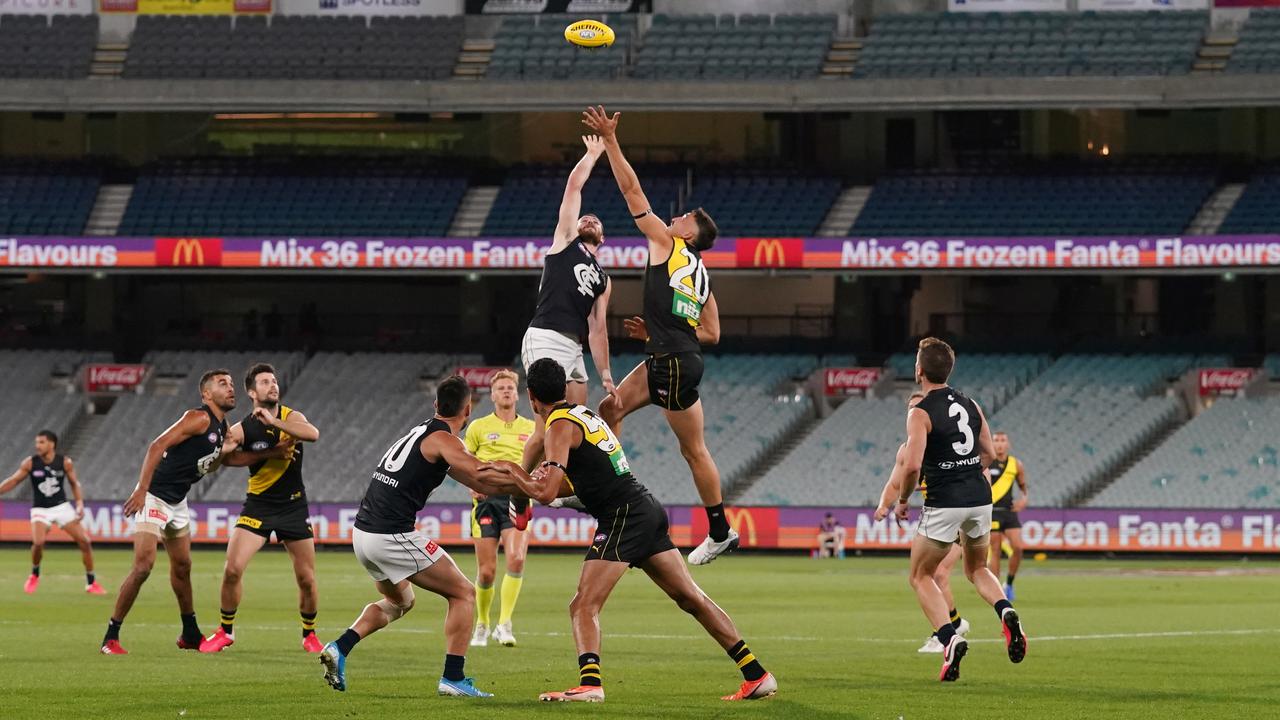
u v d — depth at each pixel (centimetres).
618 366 5909
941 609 1580
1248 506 5012
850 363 5919
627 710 1316
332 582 3581
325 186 6084
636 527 1358
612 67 5934
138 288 6234
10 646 1967
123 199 6094
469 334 6172
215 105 5725
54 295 6216
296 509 1923
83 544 3180
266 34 6106
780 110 5619
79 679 1565
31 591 3234
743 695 1394
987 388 5650
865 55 5944
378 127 6259
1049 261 5331
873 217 5809
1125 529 4894
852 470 5391
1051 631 2259
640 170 6088
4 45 6072
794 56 5962
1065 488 5206
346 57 6044
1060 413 5488
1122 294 5934
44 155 6253
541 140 6219
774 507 5131
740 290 6159
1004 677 1608
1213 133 5934
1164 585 3550
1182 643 2042
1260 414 5338
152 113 6259
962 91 5497
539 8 6188
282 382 5959
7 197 6025
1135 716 1295
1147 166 5866
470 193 6112
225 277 6225
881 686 1519
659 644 2062
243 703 1363
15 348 6147
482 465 1354
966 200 5812
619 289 6091
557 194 6016
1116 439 5372
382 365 6019
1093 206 5697
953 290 6025
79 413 5838
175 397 5875
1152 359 5706
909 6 6194
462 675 1425
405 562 1400
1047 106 5450
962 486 1570
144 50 6056
